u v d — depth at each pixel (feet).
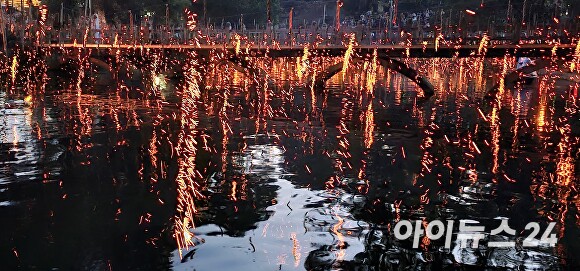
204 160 28.30
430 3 192.13
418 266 15.49
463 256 16.21
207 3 169.68
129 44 85.92
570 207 20.95
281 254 16.21
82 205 20.74
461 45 59.47
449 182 24.40
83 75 83.25
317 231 18.12
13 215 19.71
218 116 44.55
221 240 17.29
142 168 26.53
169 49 75.92
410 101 58.70
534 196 22.30
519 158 29.60
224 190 22.84
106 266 15.51
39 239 17.48
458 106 54.49
